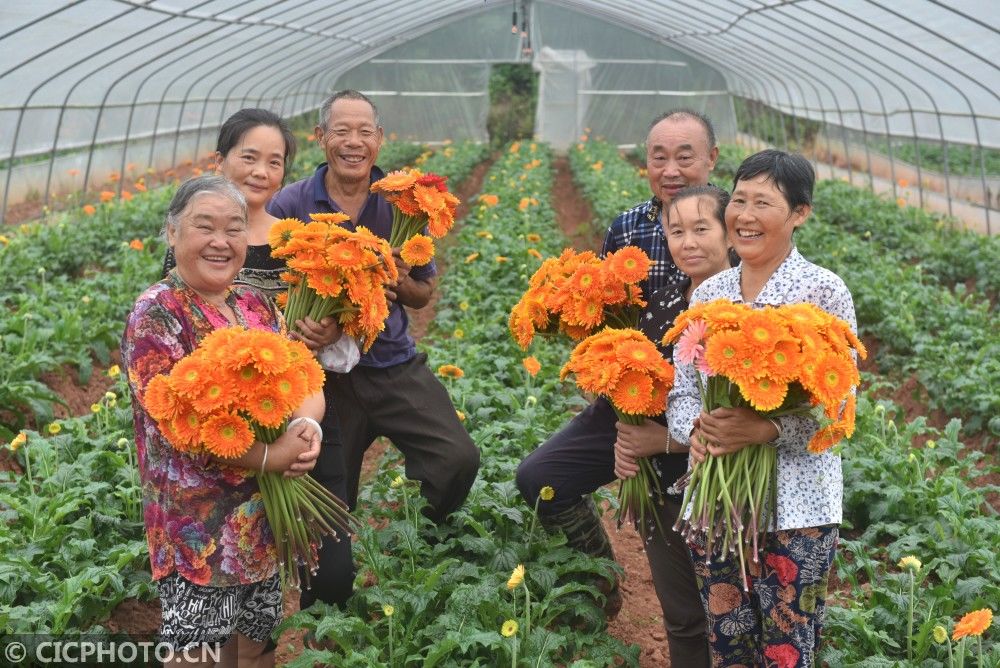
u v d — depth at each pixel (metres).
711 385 2.97
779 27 17.36
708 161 3.90
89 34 12.30
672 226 3.49
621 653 3.97
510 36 29.08
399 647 3.74
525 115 28.56
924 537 4.87
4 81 12.30
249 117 3.79
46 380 7.38
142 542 4.41
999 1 9.91
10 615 3.78
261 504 3.10
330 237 3.51
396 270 3.70
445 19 27.94
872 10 12.23
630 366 3.25
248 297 3.30
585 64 29.22
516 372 7.31
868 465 5.57
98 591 4.07
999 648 3.81
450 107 29.53
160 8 12.67
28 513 4.63
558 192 21.55
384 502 5.19
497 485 4.82
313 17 18.70
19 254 10.53
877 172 19.88
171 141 20.59
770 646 3.10
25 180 14.85
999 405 7.01
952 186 16.25
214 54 18.02
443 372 4.99
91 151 15.96
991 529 4.75
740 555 2.91
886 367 8.79
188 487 2.98
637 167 26.31
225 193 3.05
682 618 3.62
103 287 9.96
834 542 3.10
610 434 4.00
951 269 12.34
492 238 11.98
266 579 3.21
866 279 10.48
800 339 2.75
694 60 29.22
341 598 3.93
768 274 3.12
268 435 2.97
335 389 4.21
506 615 3.92
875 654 3.96
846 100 19.89
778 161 3.00
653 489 3.57
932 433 7.28
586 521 4.35
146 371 2.94
